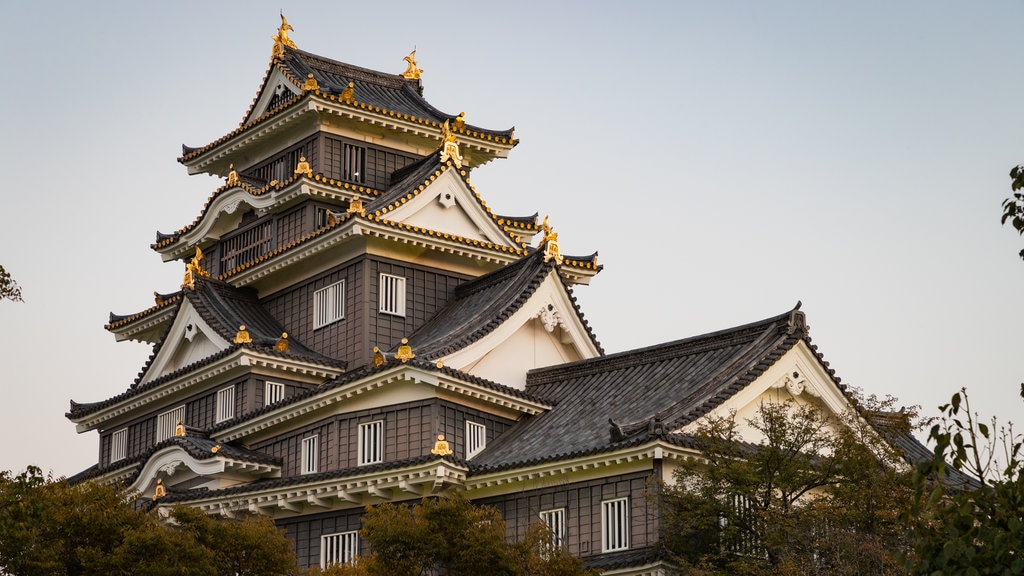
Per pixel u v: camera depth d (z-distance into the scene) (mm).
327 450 53469
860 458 41719
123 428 64562
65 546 43438
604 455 45719
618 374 53312
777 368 47969
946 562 24609
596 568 44469
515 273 57750
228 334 58656
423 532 40781
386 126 64812
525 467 47781
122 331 69812
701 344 51469
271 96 67125
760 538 41344
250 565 43719
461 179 60875
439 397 51219
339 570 42250
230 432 56344
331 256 59656
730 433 43594
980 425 25016
